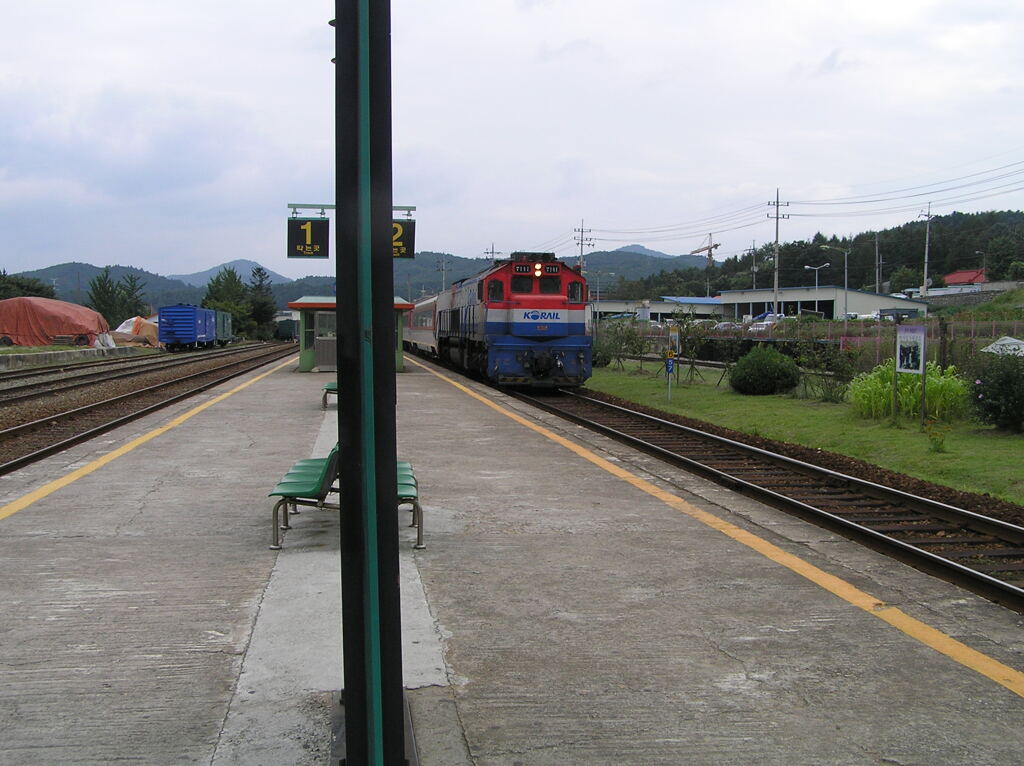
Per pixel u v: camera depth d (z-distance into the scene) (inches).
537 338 822.5
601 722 135.7
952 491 344.5
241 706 138.3
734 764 123.6
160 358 1704.0
